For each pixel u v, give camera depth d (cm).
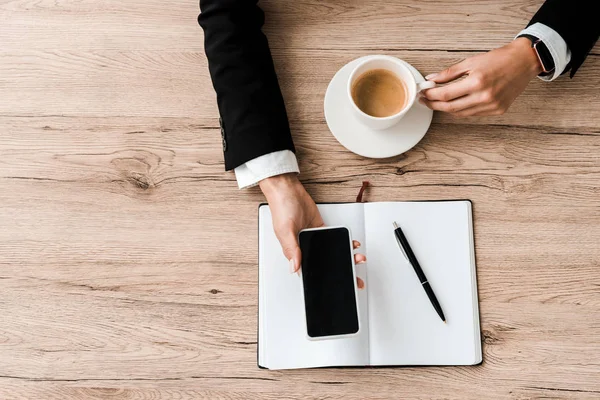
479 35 91
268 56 87
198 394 85
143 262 88
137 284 88
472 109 83
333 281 75
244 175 85
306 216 85
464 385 84
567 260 86
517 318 85
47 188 90
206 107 92
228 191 89
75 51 94
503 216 87
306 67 91
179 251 88
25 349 87
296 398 85
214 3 85
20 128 92
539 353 84
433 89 81
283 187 84
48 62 94
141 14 94
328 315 74
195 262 88
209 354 86
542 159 88
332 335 74
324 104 87
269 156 83
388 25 92
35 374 86
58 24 94
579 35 82
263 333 85
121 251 88
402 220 86
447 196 88
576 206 87
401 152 86
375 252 86
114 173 90
